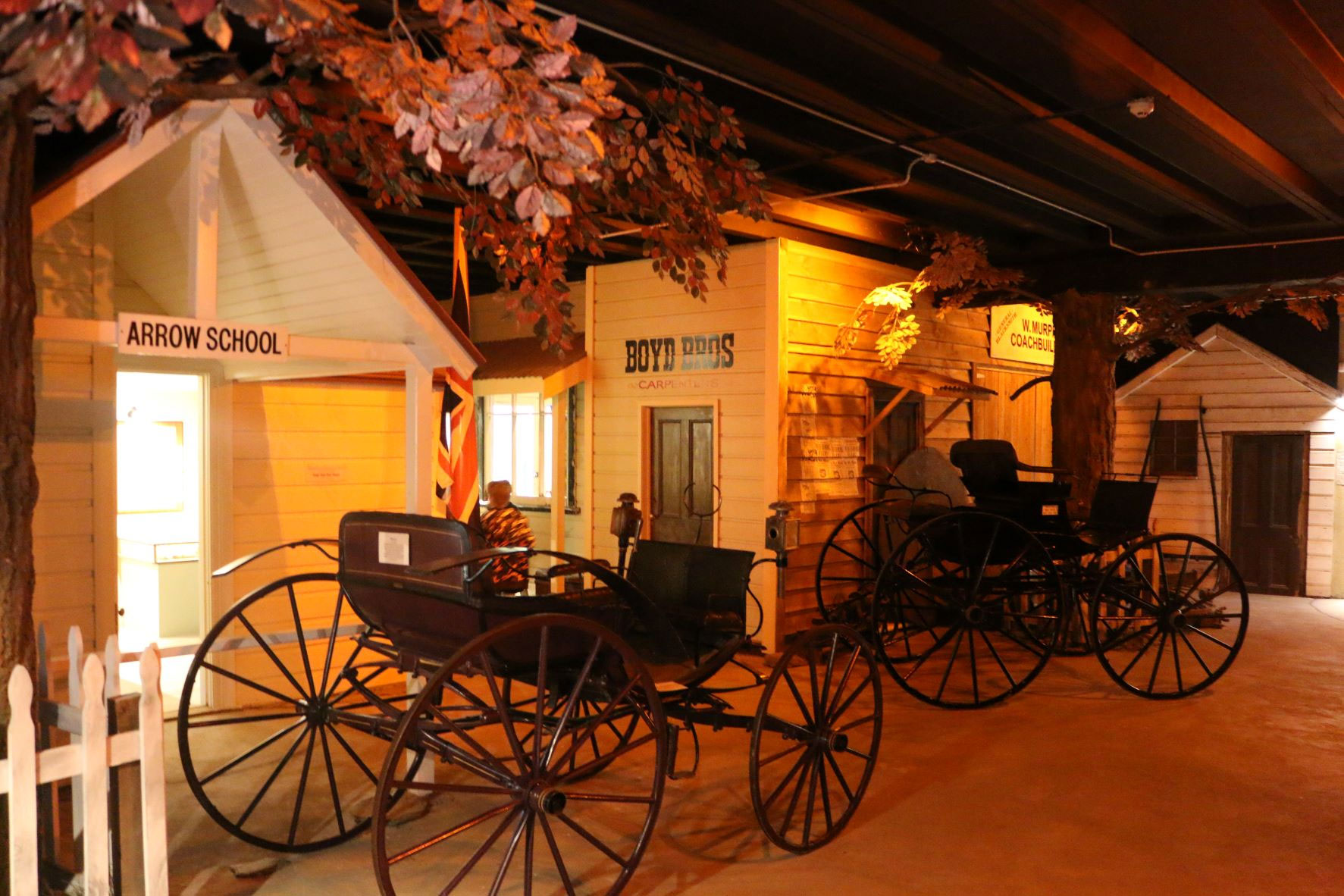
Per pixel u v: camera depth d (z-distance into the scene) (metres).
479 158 3.31
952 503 8.46
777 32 5.53
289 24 3.03
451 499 7.63
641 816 5.23
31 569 3.55
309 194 4.64
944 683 7.39
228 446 7.02
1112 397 10.72
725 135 5.58
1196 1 5.02
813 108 6.41
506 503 7.16
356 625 5.25
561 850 4.78
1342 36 5.60
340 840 4.79
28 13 2.54
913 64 5.55
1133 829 5.09
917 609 7.67
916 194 8.80
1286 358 13.58
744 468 9.14
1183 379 13.89
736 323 9.19
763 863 4.64
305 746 6.26
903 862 4.67
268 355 4.59
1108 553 10.59
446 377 7.78
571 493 10.58
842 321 9.77
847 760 6.17
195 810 5.14
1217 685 8.13
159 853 3.48
